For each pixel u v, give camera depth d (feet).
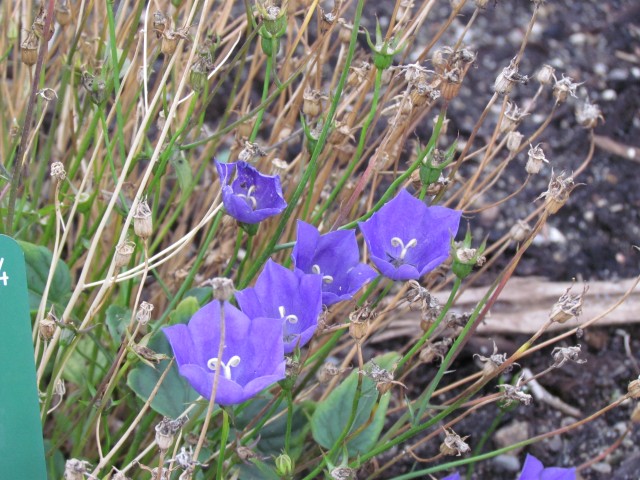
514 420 1.30
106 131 0.94
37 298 0.99
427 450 1.25
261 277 0.77
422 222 0.85
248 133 1.12
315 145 0.89
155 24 0.88
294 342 0.74
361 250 1.26
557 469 0.87
